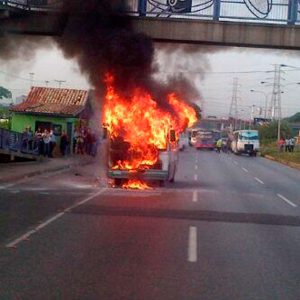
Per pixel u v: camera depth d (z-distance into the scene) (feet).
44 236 34.58
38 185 69.05
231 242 34.68
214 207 52.75
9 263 27.02
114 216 44.04
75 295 21.76
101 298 21.44
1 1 61.93
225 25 62.80
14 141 95.71
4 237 33.99
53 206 49.32
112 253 29.96
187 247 32.42
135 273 25.66
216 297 22.04
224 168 122.62
